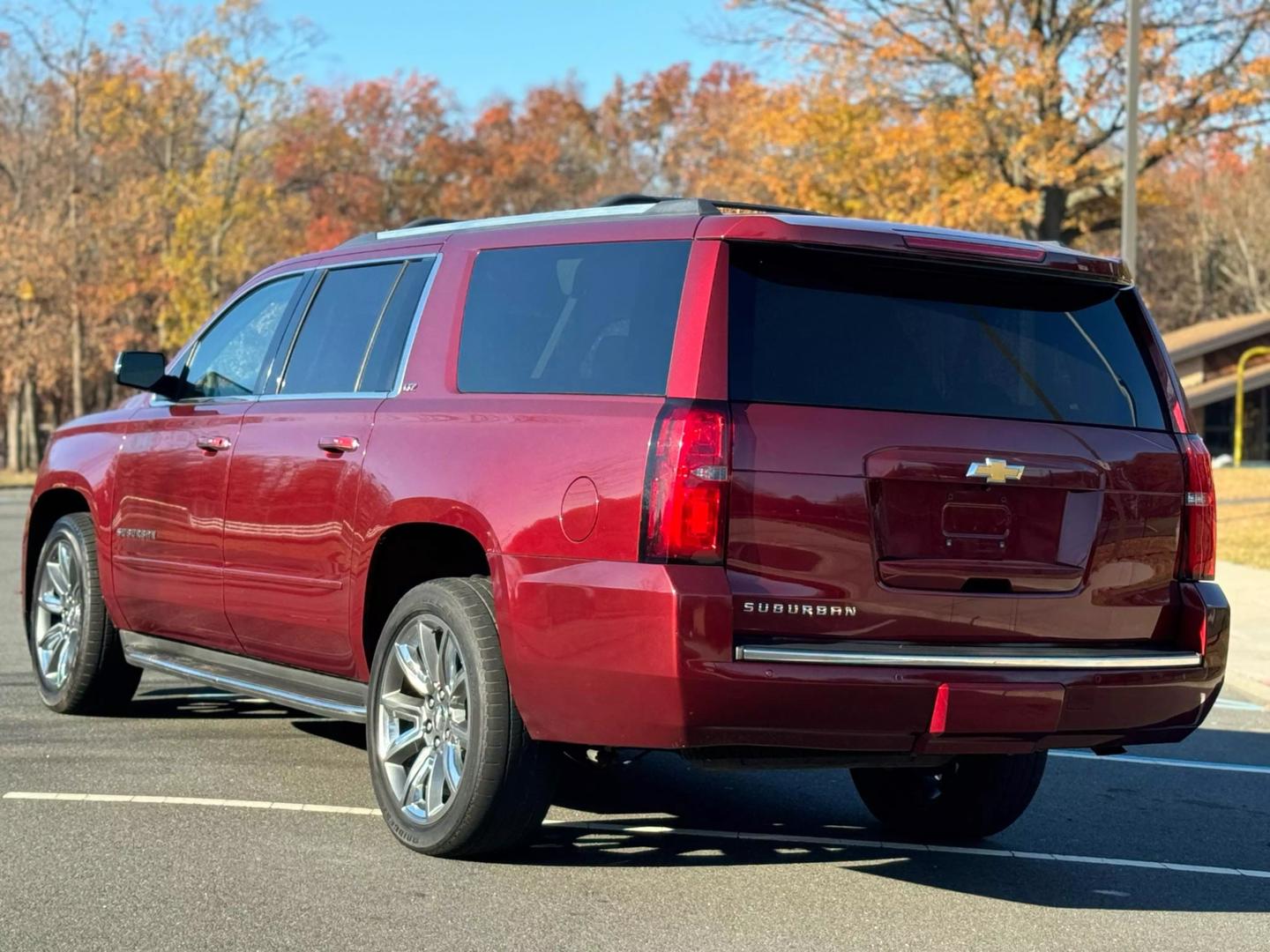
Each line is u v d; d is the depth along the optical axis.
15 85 59.16
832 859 5.22
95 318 55.12
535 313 4.97
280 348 6.17
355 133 93.31
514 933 4.18
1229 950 4.33
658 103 96.31
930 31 36.97
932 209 35.25
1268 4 34.84
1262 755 7.74
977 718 4.32
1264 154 63.78
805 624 4.24
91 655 7.04
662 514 4.21
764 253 4.45
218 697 7.92
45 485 7.44
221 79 59.53
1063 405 4.71
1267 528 21.31
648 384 4.43
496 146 94.69
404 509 5.04
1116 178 37.75
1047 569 4.57
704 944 4.15
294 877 4.65
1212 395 43.03
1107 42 34.91
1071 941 4.37
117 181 58.78
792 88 38.16
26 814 5.36
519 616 4.53
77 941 3.99
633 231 4.73
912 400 4.46
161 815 5.38
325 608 5.50
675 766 6.84
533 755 4.69
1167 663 4.68
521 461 4.65
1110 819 6.16
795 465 4.26
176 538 6.38
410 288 5.56
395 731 5.14
